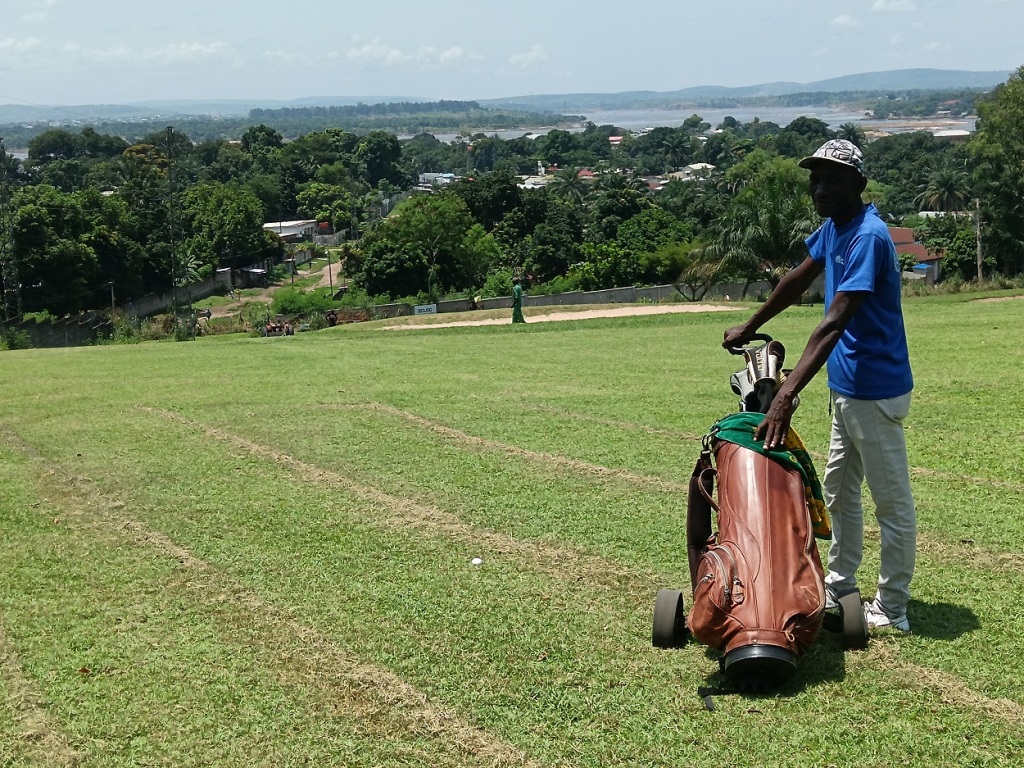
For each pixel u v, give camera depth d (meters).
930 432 10.00
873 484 5.16
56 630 5.96
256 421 12.17
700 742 4.32
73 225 68.56
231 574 6.82
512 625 5.70
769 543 4.74
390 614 5.96
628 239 71.75
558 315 31.81
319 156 158.12
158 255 78.62
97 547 7.55
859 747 4.20
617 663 5.14
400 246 72.81
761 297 45.66
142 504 8.72
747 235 43.91
